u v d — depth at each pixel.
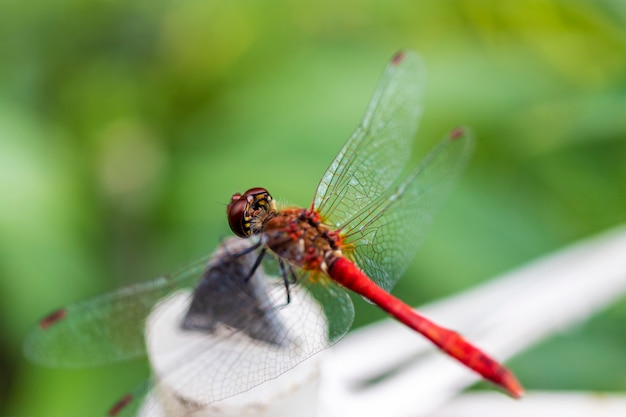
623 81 0.28
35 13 0.28
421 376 0.21
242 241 0.21
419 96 0.24
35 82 0.28
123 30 0.28
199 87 0.29
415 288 0.26
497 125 0.28
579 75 0.29
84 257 0.27
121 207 0.27
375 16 0.29
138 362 0.26
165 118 0.28
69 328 0.21
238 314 0.20
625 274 0.22
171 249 0.27
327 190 0.23
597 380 0.27
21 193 0.26
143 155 0.28
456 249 0.27
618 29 0.28
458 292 0.26
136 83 0.28
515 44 0.29
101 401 0.25
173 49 0.29
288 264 0.22
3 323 0.26
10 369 0.26
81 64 0.28
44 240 0.26
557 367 0.27
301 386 0.20
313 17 0.29
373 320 0.26
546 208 0.28
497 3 0.29
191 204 0.27
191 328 0.20
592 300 0.22
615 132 0.27
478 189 0.27
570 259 0.23
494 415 0.21
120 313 0.21
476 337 0.22
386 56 0.29
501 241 0.27
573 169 0.28
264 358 0.20
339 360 0.22
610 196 0.28
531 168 0.28
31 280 0.26
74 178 0.27
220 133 0.28
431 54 0.29
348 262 0.22
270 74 0.28
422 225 0.23
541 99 0.28
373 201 0.23
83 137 0.28
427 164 0.23
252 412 0.20
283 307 0.21
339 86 0.28
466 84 0.28
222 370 0.20
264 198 0.23
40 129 0.27
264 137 0.27
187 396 0.20
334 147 0.27
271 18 0.29
